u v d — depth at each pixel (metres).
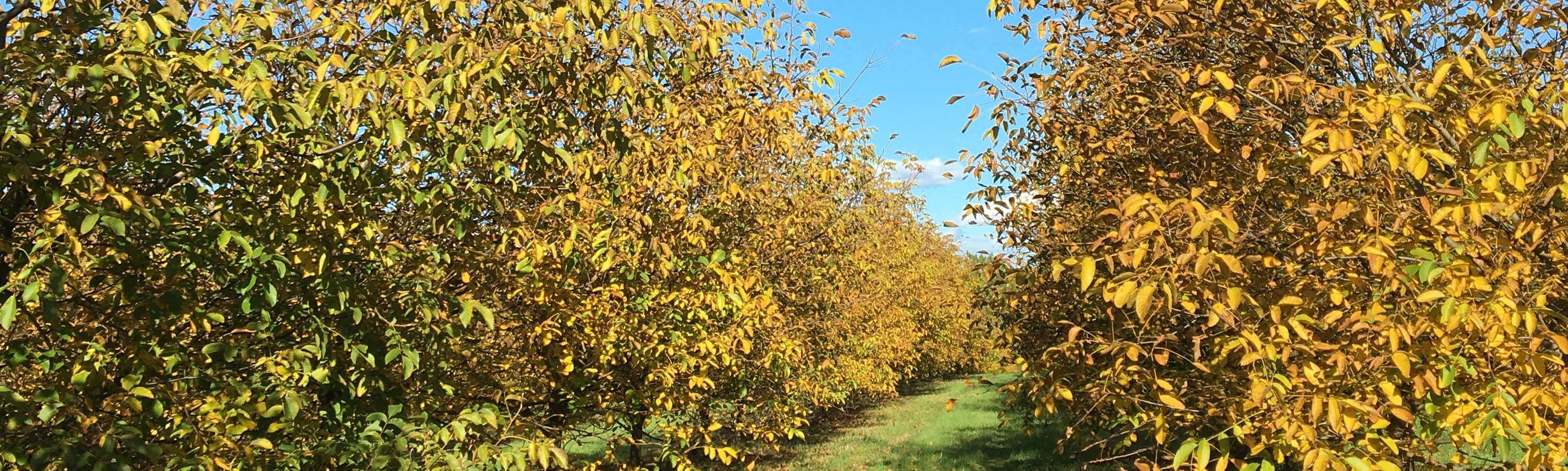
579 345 5.79
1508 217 2.96
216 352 2.97
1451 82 3.22
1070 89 4.54
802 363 9.70
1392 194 2.88
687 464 5.96
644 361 5.71
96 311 3.07
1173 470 3.29
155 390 2.94
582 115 4.51
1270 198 3.79
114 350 3.08
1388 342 2.95
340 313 3.42
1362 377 3.13
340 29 3.24
